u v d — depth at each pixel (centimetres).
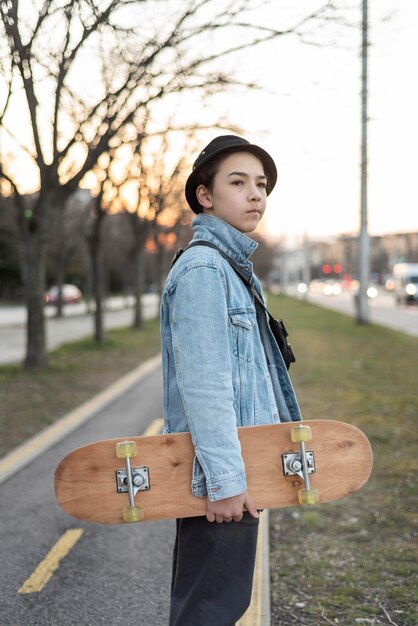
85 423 720
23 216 1141
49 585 331
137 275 2366
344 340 1711
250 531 184
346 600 303
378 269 11838
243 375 187
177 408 192
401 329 2180
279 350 207
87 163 1011
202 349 175
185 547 187
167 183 1923
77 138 991
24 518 427
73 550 375
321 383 973
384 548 364
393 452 561
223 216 198
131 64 752
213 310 178
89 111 925
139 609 304
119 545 383
